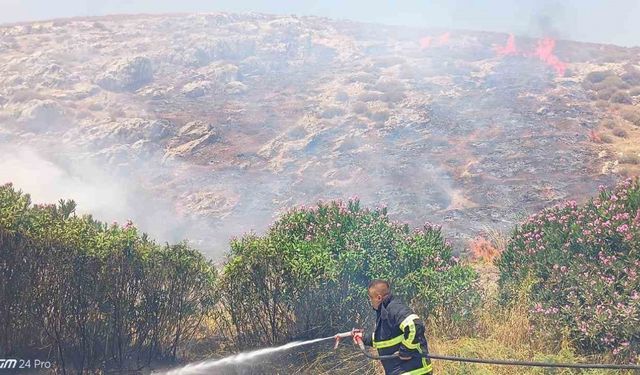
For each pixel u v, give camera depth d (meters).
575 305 7.35
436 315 7.64
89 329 6.79
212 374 7.00
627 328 6.94
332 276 7.14
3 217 6.46
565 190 20.55
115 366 6.89
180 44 44.66
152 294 7.02
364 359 7.03
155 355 7.14
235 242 7.54
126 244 6.77
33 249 6.53
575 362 6.69
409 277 7.51
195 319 7.52
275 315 7.28
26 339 6.62
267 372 7.10
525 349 7.14
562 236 8.30
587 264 7.69
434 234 8.72
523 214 18.00
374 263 7.50
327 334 7.30
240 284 7.20
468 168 23.22
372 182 22.09
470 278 7.97
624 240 7.62
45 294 6.59
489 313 7.98
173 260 7.08
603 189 8.92
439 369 6.64
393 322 5.21
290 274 7.10
